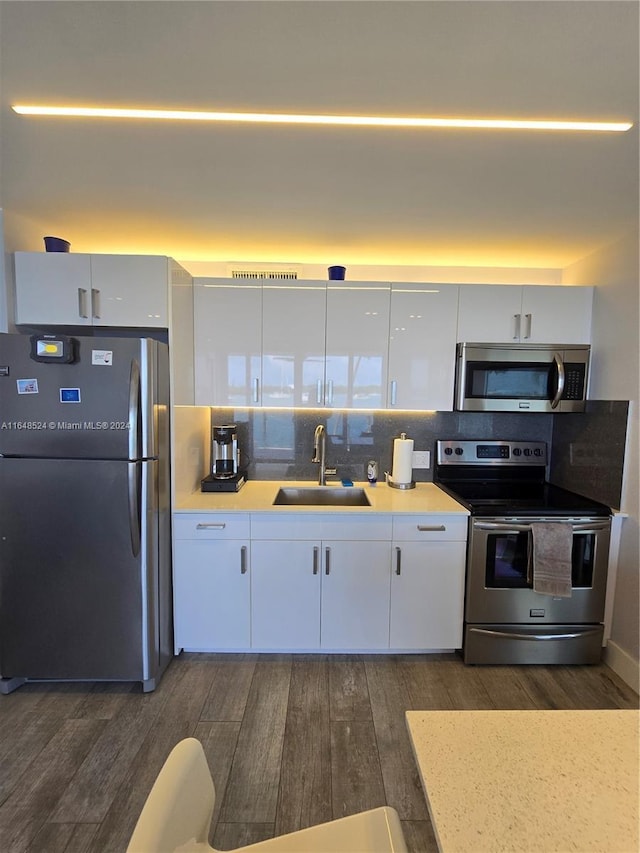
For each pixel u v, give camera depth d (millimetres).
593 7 858
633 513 2031
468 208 1878
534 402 2363
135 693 1931
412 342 2381
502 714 821
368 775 1515
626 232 2088
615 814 607
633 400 2037
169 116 1260
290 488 2600
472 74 1057
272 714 1797
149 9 886
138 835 575
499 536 2117
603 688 1992
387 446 2730
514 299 2371
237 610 2158
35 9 884
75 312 2051
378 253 2492
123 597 1902
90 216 2025
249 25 920
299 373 2373
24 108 1227
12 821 1346
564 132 1312
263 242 2340
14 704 1857
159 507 1991
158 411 1960
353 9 877
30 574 1891
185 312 2234
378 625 2164
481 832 578
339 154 1464
